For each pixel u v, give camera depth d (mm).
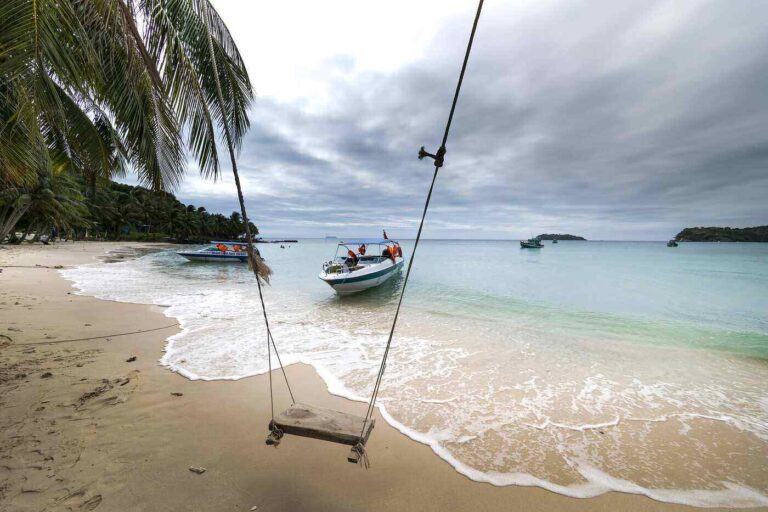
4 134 5301
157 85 5656
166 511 2668
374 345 7746
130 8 5152
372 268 15492
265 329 8828
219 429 3941
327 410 3199
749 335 9250
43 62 3992
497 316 11289
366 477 3242
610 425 4473
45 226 41125
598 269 27797
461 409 4805
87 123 7445
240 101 6625
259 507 2781
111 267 24734
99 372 5359
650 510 2979
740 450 3949
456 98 2105
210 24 5574
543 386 5711
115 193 65625
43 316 8906
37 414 3945
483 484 3234
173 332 8258
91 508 2639
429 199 2482
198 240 82062
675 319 11109
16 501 2652
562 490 3195
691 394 5535
